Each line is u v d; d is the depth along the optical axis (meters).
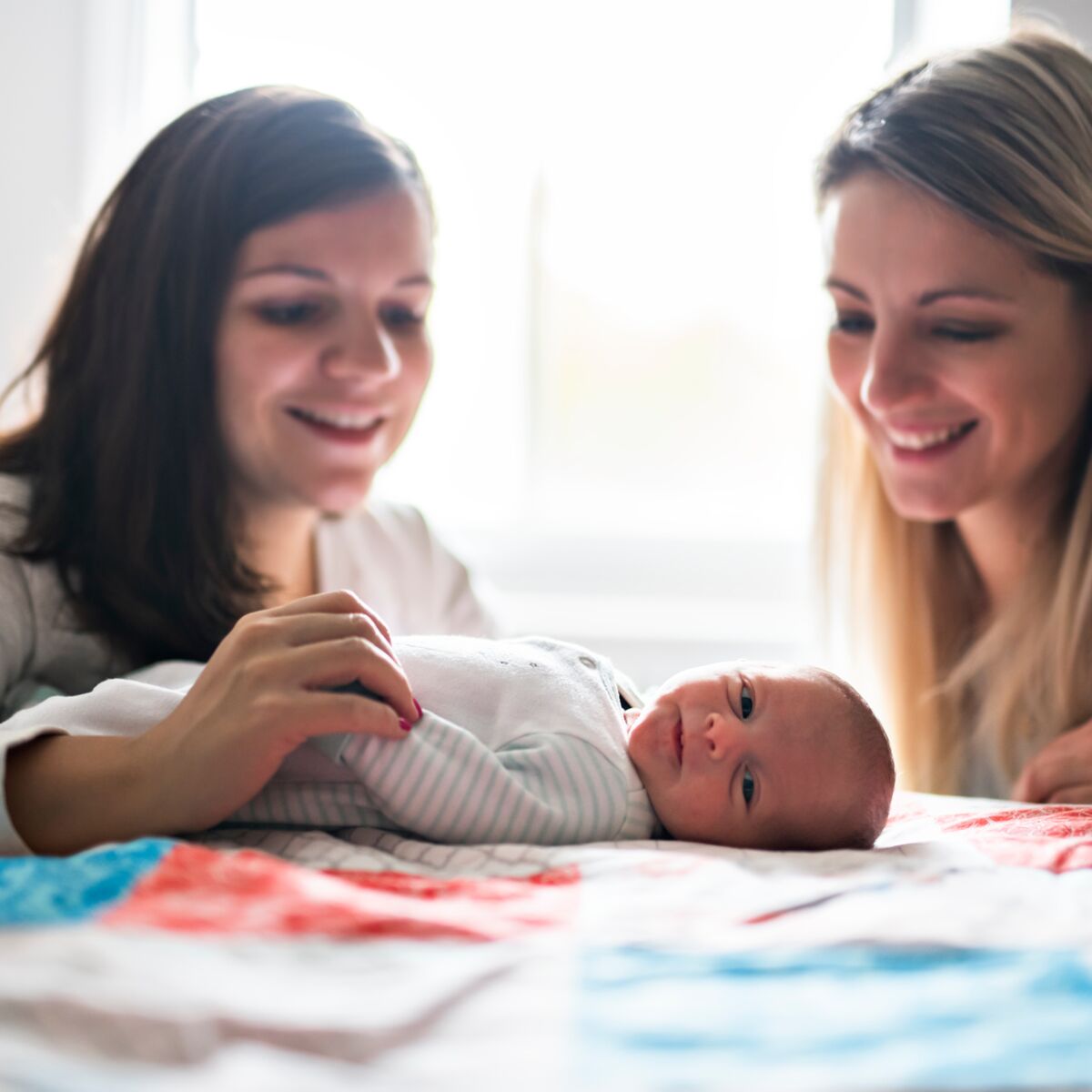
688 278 2.16
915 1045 0.51
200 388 1.26
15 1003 0.52
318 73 2.12
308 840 0.85
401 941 0.63
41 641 1.21
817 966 0.61
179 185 1.23
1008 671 1.47
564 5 2.11
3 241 1.96
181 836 0.86
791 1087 0.46
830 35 2.11
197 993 0.53
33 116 1.97
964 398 1.34
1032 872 0.84
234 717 0.82
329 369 1.26
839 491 1.67
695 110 2.13
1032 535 1.46
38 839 0.84
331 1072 0.47
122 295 1.24
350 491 1.34
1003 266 1.30
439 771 0.88
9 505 1.23
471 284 2.16
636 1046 0.50
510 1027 0.52
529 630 2.00
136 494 1.23
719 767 0.98
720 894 0.74
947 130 1.31
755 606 2.17
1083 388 1.37
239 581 1.29
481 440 2.20
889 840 1.04
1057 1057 0.49
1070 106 1.33
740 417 2.19
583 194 2.15
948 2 2.03
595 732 0.99
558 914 0.70
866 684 1.64
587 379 2.19
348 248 1.25
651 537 2.18
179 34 2.08
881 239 1.33
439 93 2.12
